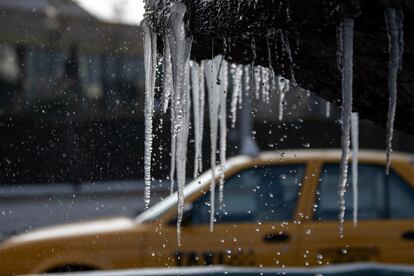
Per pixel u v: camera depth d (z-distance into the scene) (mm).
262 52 3287
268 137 24656
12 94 22016
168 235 6453
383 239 6535
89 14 18312
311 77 3352
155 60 3598
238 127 20109
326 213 6668
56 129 12016
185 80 3344
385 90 3207
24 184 16906
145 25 3611
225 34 3156
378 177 6844
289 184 6785
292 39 3012
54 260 6406
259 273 4199
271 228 6504
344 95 2816
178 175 3715
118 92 15906
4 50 22672
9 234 9453
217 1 3119
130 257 6395
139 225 6566
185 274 4152
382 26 2725
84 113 10930
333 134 26078
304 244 6469
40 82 21047
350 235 6512
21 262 6418
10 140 12133
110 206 17078
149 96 3695
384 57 2939
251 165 6828
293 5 2801
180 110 3395
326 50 3031
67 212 16141
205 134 15398
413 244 6531
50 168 11805
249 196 6719
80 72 17453
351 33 2736
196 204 6602
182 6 3266
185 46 3309
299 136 25859
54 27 20516
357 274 4266
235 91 4504
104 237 6453
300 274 4203
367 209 6734
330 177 6805
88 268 6410
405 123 3504
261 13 2930
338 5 2688
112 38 14820
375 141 29547
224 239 6445
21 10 22016
